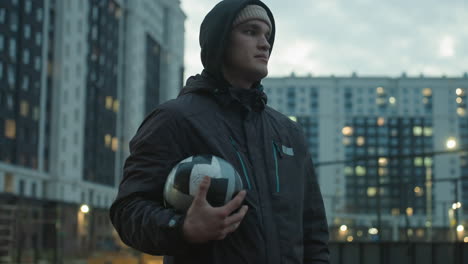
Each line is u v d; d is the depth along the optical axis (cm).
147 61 11081
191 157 206
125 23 10212
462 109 17850
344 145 17738
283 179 230
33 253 2969
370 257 1523
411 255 1448
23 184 6975
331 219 3931
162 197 219
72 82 7988
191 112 225
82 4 8300
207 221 188
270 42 254
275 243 217
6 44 6800
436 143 17650
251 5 238
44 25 7500
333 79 18188
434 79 18012
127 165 227
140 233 205
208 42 233
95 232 3195
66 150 7806
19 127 6919
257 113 238
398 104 17938
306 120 18012
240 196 191
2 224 2900
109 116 9169
